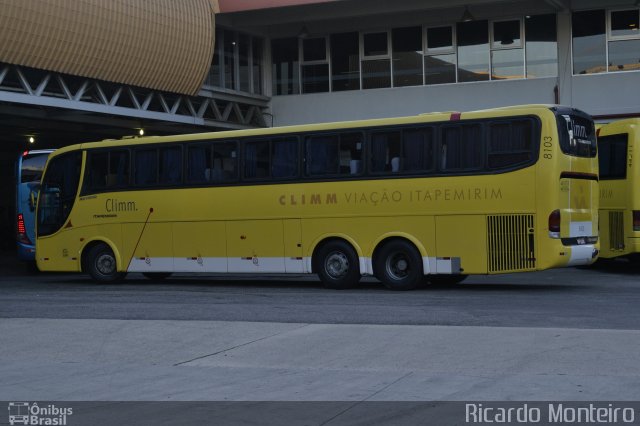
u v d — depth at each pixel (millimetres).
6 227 43719
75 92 26984
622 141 21344
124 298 17234
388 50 33094
